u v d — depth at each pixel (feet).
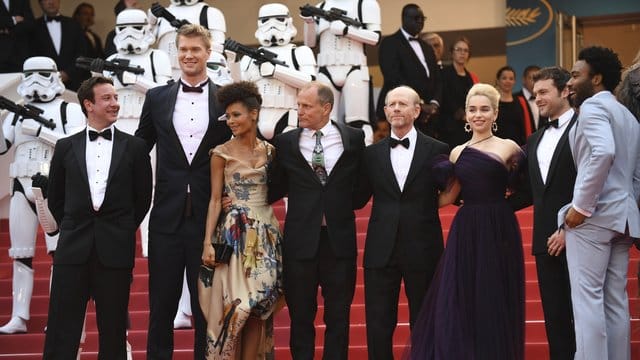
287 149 27.58
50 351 27.09
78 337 27.25
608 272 25.54
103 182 27.43
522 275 26.89
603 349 24.94
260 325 26.96
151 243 27.50
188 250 27.32
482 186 26.91
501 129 45.93
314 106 27.35
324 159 27.43
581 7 58.18
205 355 27.14
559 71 27.40
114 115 27.76
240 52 35.94
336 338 27.17
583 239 25.21
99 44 54.19
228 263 26.68
